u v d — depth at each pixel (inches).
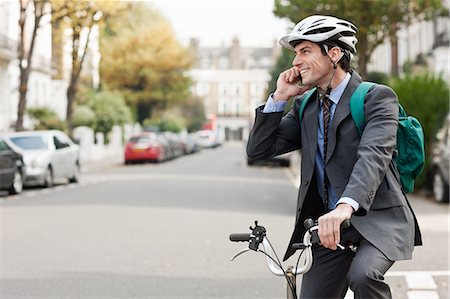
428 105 862.5
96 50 2605.8
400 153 166.7
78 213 650.8
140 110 3014.3
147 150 1831.9
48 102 2176.4
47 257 416.5
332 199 165.5
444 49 1557.6
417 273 372.8
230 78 5718.5
